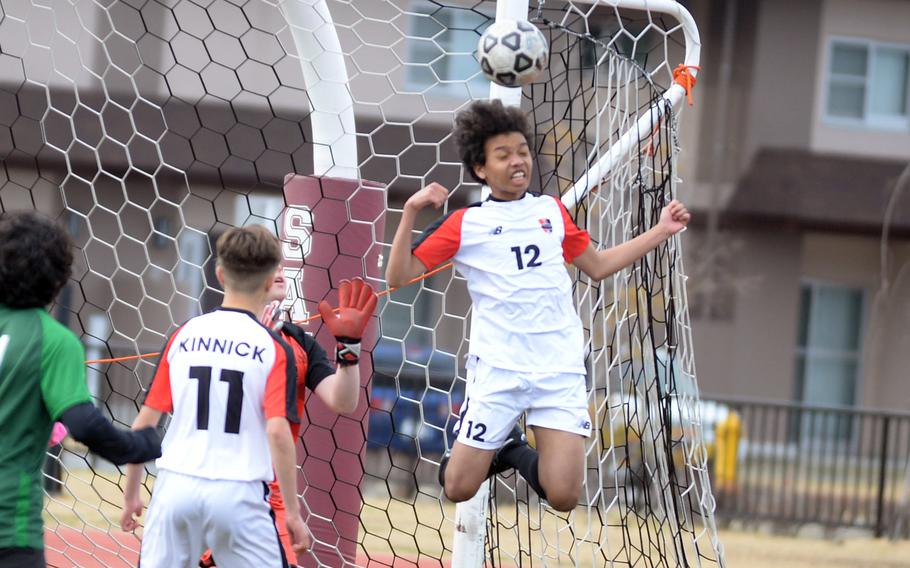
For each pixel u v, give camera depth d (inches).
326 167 636.1
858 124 2060.8
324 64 624.7
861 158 2052.2
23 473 376.5
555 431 472.1
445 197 456.8
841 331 2135.8
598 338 846.5
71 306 1692.9
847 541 1140.5
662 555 623.8
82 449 1229.1
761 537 1133.1
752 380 2053.4
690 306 2047.2
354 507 610.5
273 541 428.5
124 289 1744.6
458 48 1637.6
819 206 2031.3
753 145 2026.3
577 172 903.1
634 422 726.5
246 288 450.0
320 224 613.9
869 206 2037.4
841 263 2108.8
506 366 469.1
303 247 616.1
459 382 1315.2
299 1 609.0
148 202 1737.2
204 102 1694.1
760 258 2046.0
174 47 1679.4
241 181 1702.8
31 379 378.6
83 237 1729.8
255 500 424.2
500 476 610.5
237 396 428.1
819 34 2031.3
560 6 775.1
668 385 585.3
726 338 2049.7
